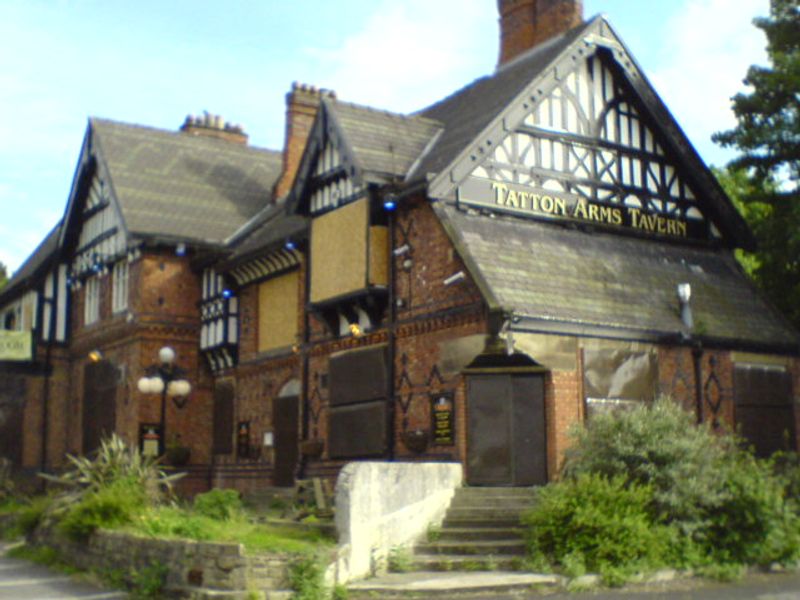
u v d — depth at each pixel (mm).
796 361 18219
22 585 12742
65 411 27156
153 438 22406
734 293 18344
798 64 18219
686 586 11430
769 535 12477
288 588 10844
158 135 26891
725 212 18922
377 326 16953
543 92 16781
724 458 13648
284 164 25516
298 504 15719
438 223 15633
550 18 19906
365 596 11023
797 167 18938
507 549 12531
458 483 14117
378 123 17484
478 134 15953
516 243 15914
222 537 11891
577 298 15516
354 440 17188
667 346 16281
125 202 23672
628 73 17875
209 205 24797
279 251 20031
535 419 14852
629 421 13070
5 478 22656
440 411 15289
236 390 22141
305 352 19156
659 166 18484
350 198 17203
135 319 22859
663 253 18078
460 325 15039
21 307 28969
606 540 11781
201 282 23578
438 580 11484
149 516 13312
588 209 17250
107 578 12609
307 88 25953
